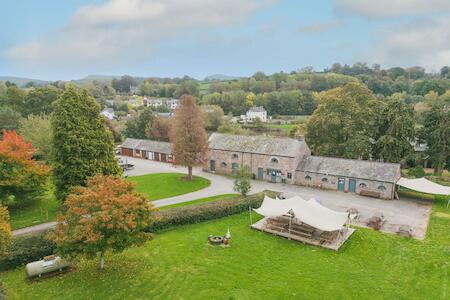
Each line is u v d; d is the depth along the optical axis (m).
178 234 31.05
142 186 49.53
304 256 26.62
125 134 95.25
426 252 27.55
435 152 54.06
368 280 23.00
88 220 21.41
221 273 23.73
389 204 41.53
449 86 166.00
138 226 22.86
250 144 56.00
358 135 53.56
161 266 24.75
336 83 180.25
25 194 37.94
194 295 20.98
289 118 142.12
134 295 20.98
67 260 22.91
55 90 86.94
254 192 46.28
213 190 47.72
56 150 35.31
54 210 38.12
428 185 42.25
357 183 45.91
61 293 21.28
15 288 21.91
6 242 23.47
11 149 35.84
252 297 20.81
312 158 51.38
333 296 21.03
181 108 51.81
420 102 120.50
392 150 51.09
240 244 28.81
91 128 36.44
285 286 22.08
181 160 52.34
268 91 195.38
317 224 28.73
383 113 52.94
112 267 24.59
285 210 30.97
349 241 29.58
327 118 56.19
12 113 69.94
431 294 21.41
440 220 35.62
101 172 36.47
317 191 47.34
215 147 58.59
